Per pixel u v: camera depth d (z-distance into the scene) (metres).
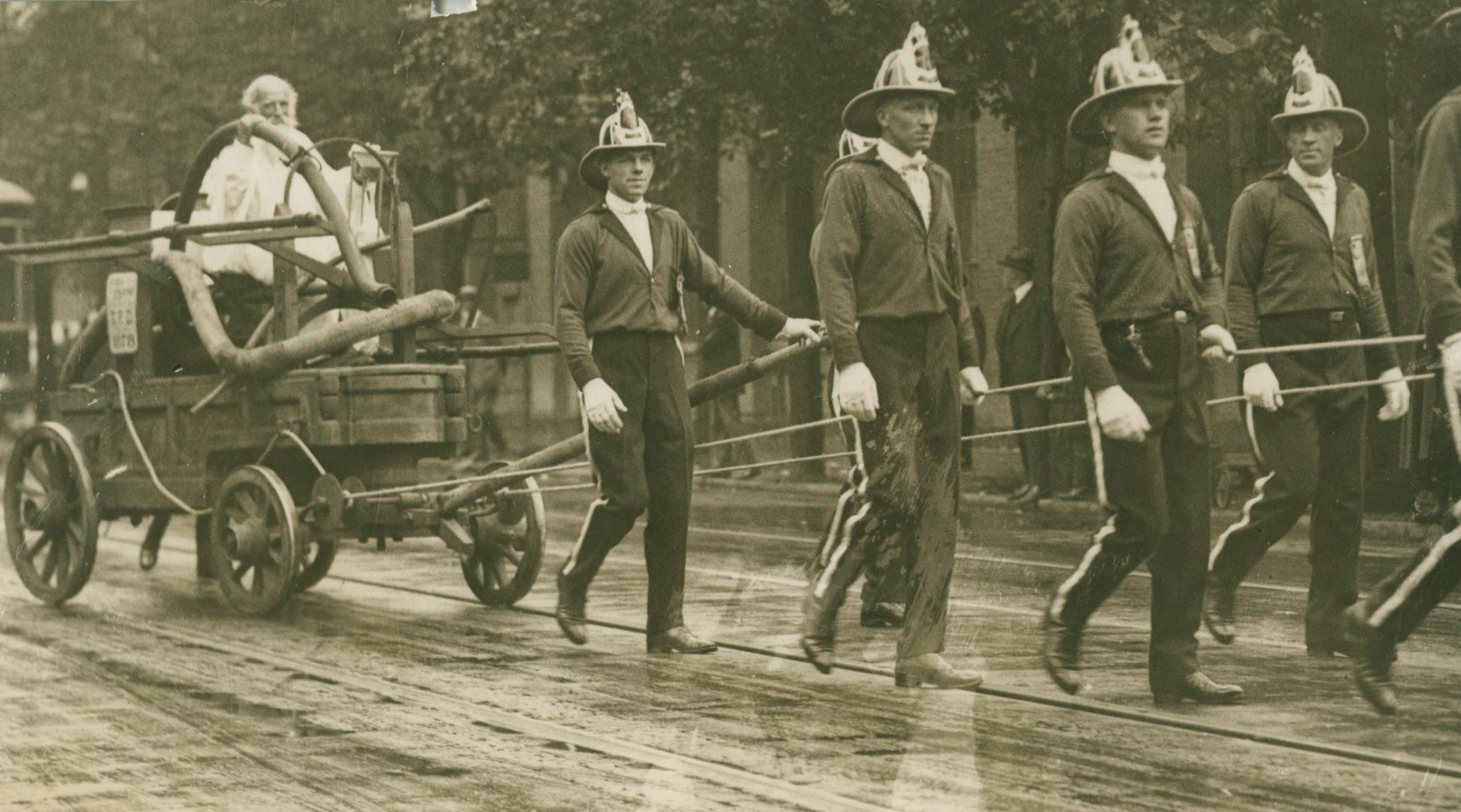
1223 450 14.68
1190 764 7.86
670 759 8.45
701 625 12.44
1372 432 10.52
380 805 7.82
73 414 15.09
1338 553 9.77
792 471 22.45
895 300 9.70
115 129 31.38
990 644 10.73
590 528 11.61
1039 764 7.96
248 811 7.80
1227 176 15.60
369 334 13.46
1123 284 8.80
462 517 13.55
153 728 9.55
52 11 31.30
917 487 9.79
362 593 14.87
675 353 11.47
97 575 16.64
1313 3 14.91
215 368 14.61
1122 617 11.23
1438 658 9.44
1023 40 16.69
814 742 8.59
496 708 9.83
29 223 23.44
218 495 13.80
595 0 18.88
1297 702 8.89
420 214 26.69
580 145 24.56
